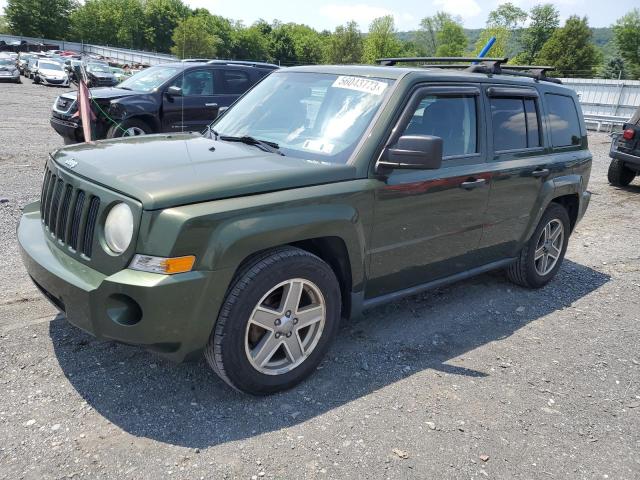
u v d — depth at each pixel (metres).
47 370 3.31
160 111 10.05
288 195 3.06
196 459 2.68
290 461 2.71
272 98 4.20
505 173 4.39
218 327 2.92
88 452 2.67
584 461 2.91
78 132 10.07
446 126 4.01
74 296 2.82
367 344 3.96
